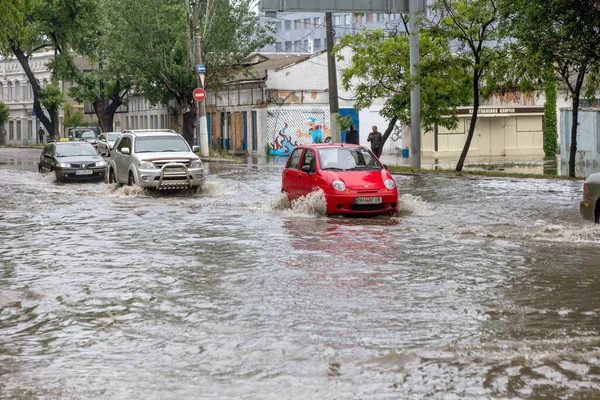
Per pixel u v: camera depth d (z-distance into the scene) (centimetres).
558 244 1393
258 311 914
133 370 698
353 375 673
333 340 785
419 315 883
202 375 680
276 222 1780
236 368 698
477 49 3225
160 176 2539
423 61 3281
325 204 1873
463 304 935
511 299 959
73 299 999
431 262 1226
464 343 764
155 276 1143
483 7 3130
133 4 5072
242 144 5994
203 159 4672
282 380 662
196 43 4675
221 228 1689
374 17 11956
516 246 1376
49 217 1953
